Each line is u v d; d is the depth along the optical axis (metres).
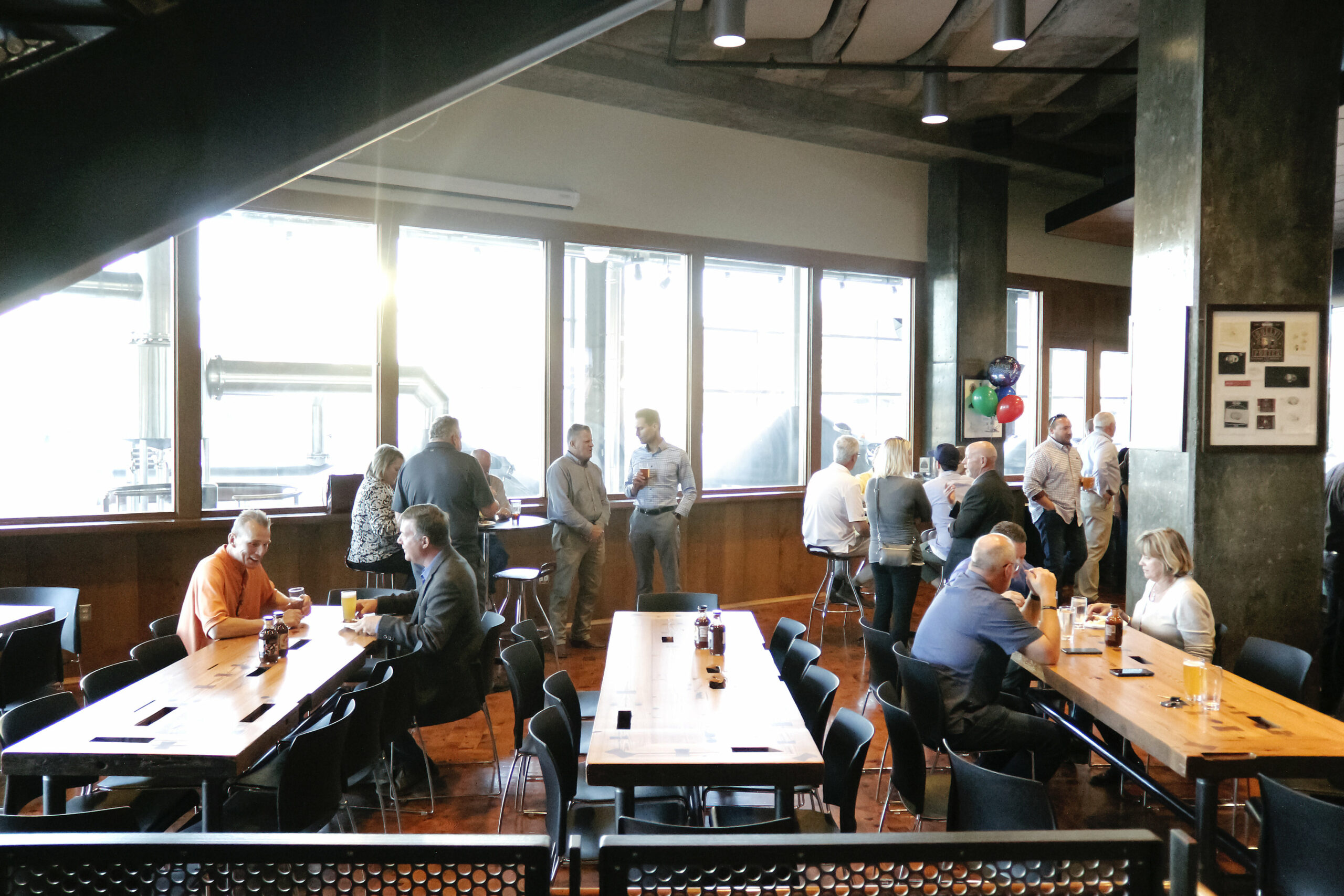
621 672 3.40
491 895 1.21
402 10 1.35
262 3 1.31
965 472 7.66
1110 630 3.74
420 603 3.85
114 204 1.28
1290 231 4.73
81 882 1.18
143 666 3.48
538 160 6.87
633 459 6.68
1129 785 4.09
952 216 8.66
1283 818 2.37
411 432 6.66
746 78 7.16
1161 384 4.99
